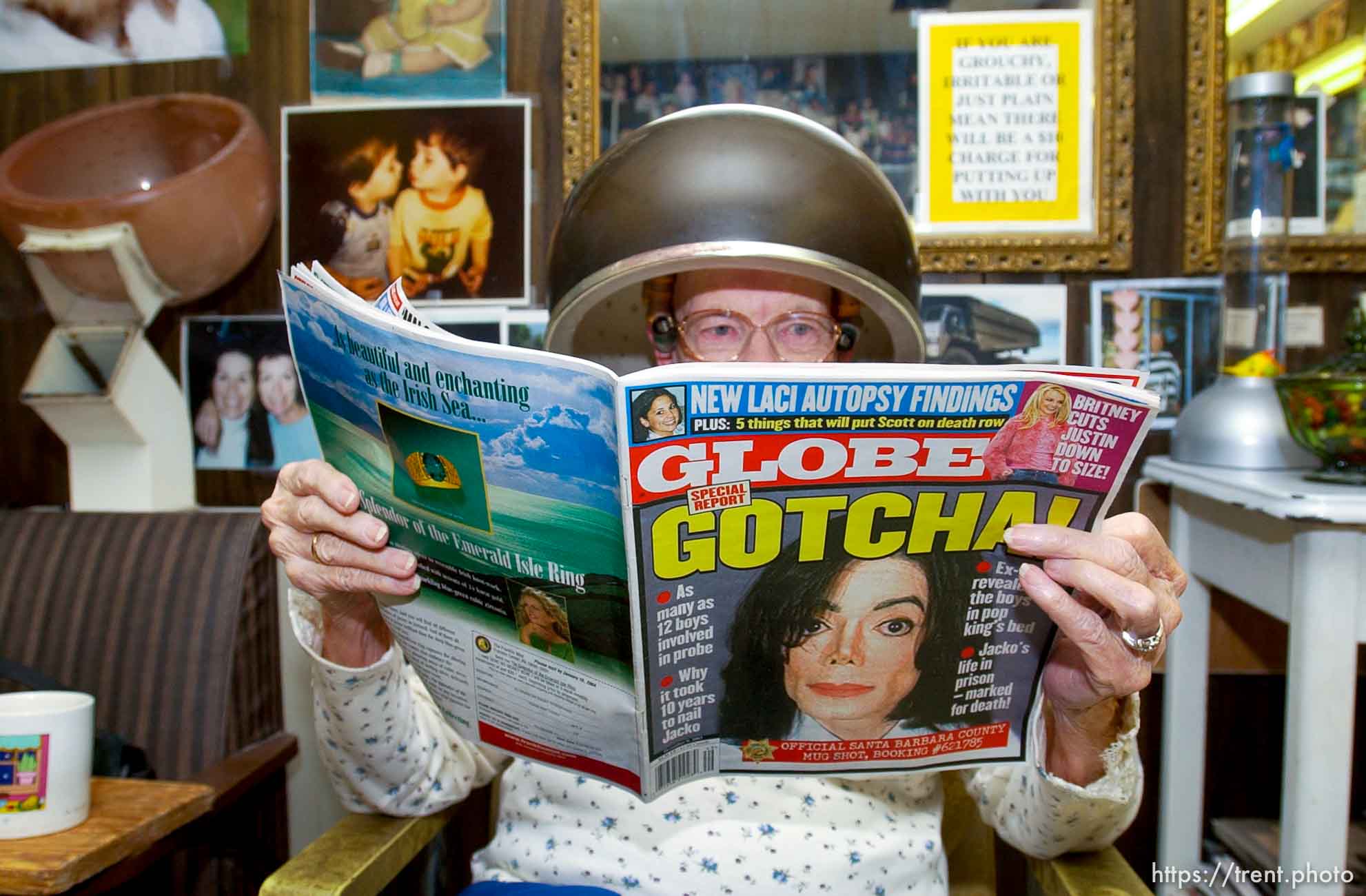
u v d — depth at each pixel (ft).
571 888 2.23
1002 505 1.69
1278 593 2.70
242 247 3.74
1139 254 3.69
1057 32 3.63
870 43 3.68
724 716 1.88
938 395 1.54
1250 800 3.89
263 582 3.43
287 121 3.89
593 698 1.86
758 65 3.70
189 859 3.03
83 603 3.35
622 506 1.56
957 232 3.70
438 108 3.84
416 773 2.46
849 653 1.82
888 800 2.47
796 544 1.69
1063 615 1.71
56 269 3.49
